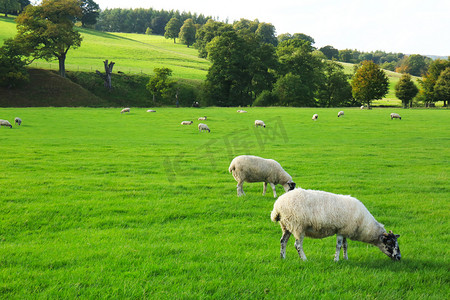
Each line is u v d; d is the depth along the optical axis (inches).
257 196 532.1
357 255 319.3
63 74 3284.9
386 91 3314.5
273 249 330.3
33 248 313.6
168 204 477.4
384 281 260.1
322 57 4840.1
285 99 3334.2
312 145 1160.8
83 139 1237.7
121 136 1370.6
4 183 564.1
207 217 436.1
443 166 831.7
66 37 3132.4
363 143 1226.0
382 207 489.4
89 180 615.5
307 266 283.1
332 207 296.0
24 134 1328.7
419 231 395.5
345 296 235.6
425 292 246.7
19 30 3073.3
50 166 736.3
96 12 7185.0
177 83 3710.6
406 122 1887.3
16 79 2913.4
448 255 319.3
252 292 237.9
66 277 253.0
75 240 340.8
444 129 1620.3
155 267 274.2
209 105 3467.0
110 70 3331.7
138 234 363.6
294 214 293.9
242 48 3654.0
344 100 3983.8
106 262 283.9
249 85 3646.7
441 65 4060.0
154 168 757.9
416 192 583.2
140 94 3400.6
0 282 242.8
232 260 295.6
